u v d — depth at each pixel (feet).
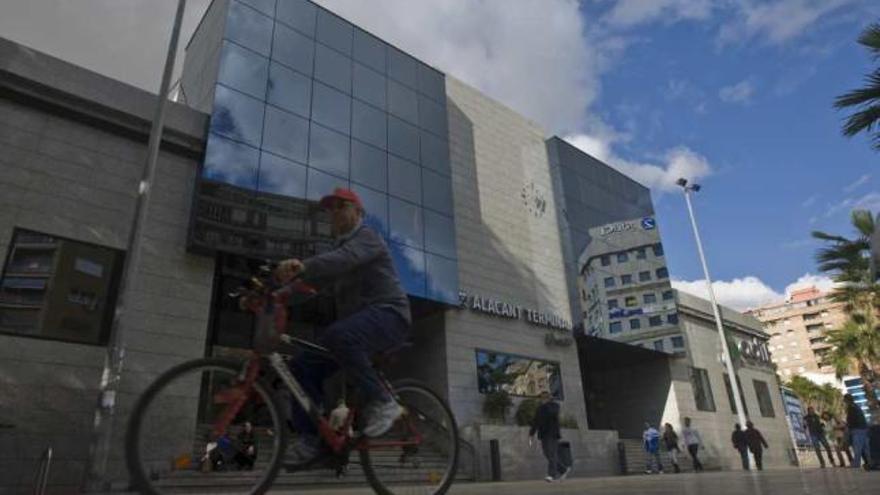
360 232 12.09
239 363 10.78
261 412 10.95
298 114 57.26
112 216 44.88
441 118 72.69
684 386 88.79
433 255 63.82
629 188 95.86
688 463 78.28
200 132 51.16
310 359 11.41
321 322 65.00
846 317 81.00
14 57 43.50
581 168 89.86
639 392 90.68
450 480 13.10
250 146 52.06
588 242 83.87
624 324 82.02
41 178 42.63
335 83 62.39
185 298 45.88
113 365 32.81
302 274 11.14
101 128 46.42
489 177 77.46
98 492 30.25
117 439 39.24
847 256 73.72
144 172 38.04
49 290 40.45
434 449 13.12
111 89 47.34
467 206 72.59
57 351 39.50
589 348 82.69
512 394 66.03
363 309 11.71
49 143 43.78
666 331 86.38
